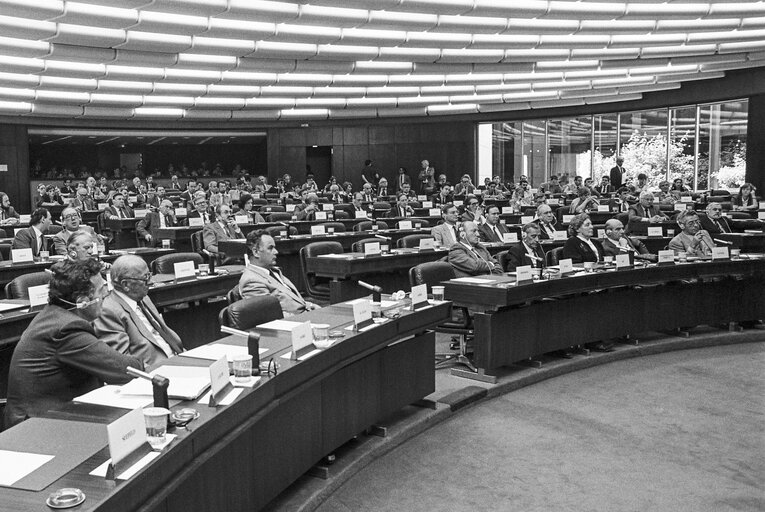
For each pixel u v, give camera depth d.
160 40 11.93
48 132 21.95
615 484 4.01
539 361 6.48
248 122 24.06
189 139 26.50
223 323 4.09
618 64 16.06
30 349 3.02
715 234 11.14
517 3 11.23
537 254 7.72
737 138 18.59
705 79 18.55
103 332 3.79
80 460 2.14
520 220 14.29
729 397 5.65
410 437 4.79
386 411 4.69
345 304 5.04
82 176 24.97
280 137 24.95
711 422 5.06
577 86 18.55
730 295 7.72
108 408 2.62
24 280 5.26
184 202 17.36
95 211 16.48
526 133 23.52
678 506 3.73
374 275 8.76
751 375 6.30
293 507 3.59
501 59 14.83
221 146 27.84
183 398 2.73
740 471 4.19
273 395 3.11
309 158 25.89
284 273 10.80
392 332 4.51
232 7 10.03
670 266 7.20
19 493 1.92
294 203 17.86
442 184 22.03
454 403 5.29
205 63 13.66
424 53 14.31
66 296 3.10
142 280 3.96
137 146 27.58
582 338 6.72
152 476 2.14
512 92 19.95
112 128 22.33
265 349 3.60
